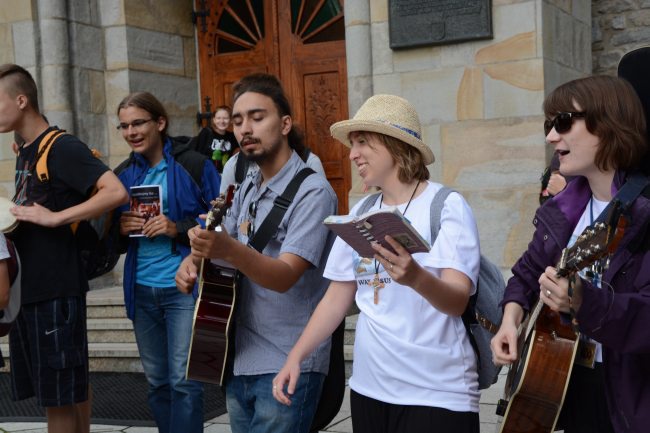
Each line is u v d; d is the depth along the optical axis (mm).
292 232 3168
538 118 7031
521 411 2514
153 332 4336
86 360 3969
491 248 7211
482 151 7223
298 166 3330
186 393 4141
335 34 8750
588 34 8312
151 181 4422
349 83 7652
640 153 2416
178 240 4246
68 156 3912
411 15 7316
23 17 8391
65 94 8359
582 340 2516
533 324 2564
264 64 9039
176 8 9133
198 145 7898
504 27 7102
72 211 3820
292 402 3146
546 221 2602
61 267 3867
